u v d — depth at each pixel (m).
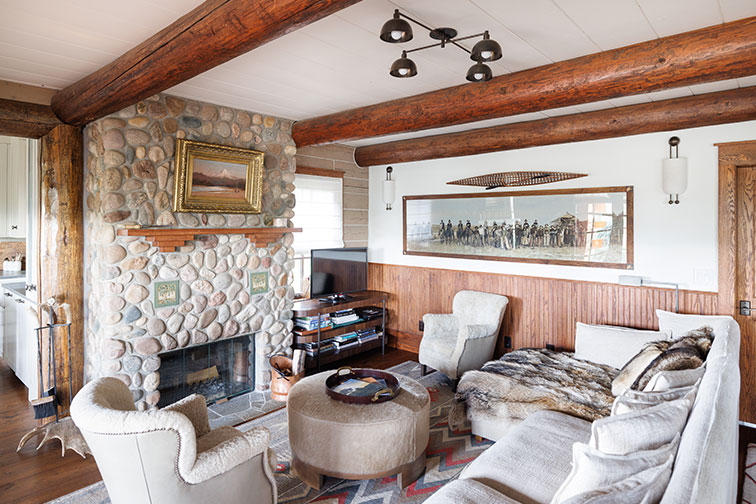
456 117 3.10
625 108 3.52
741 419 3.54
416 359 5.09
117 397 2.09
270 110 3.83
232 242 3.80
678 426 1.65
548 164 4.35
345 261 5.09
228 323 3.80
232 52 1.96
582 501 1.32
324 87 3.17
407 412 2.54
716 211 3.49
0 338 4.65
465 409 3.12
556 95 2.61
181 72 2.21
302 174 4.96
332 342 4.82
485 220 4.79
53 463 2.80
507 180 4.52
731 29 2.06
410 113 3.32
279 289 4.20
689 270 3.63
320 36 2.31
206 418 2.39
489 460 2.08
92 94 2.72
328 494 2.51
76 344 3.38
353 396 2.64
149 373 3.34
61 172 3.24
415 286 5.37
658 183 3.75
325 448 2.47
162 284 3.38
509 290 4.61
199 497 1.85
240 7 1.72
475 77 2.30
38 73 2.82
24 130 3.12
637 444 1.54
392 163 5.28
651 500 1.35
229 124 3.73
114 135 3.10
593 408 2.74
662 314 3.52
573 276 4.23
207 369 3.80
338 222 5.41
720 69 2.11
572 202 4.21
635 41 2.30
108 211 3.09
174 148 3.41
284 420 3.47
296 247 4.96
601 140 4.03
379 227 5.72
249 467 2.02
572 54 2.48
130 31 2.21
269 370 4.12
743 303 3.50
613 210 3.97
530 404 2.86
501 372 3.34
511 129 4.13
